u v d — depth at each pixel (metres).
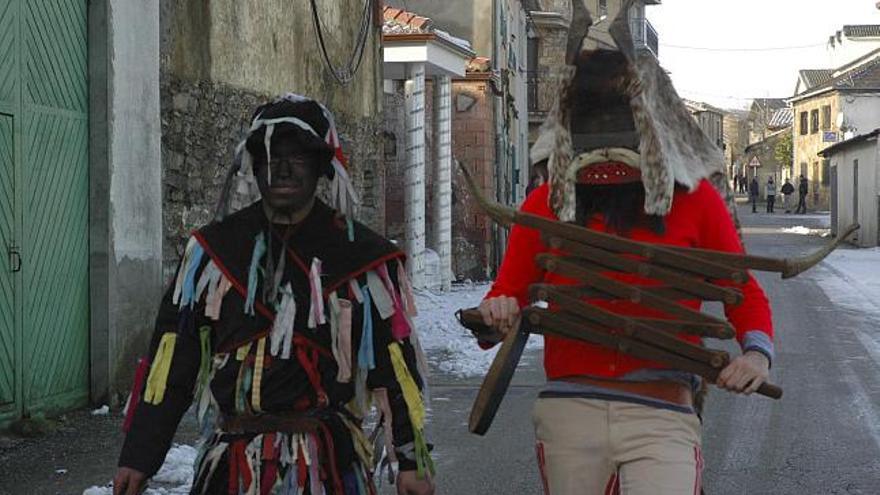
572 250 3.66
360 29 17.20
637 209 3.71
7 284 8.04
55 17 8.70
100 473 7.20
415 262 19.53
